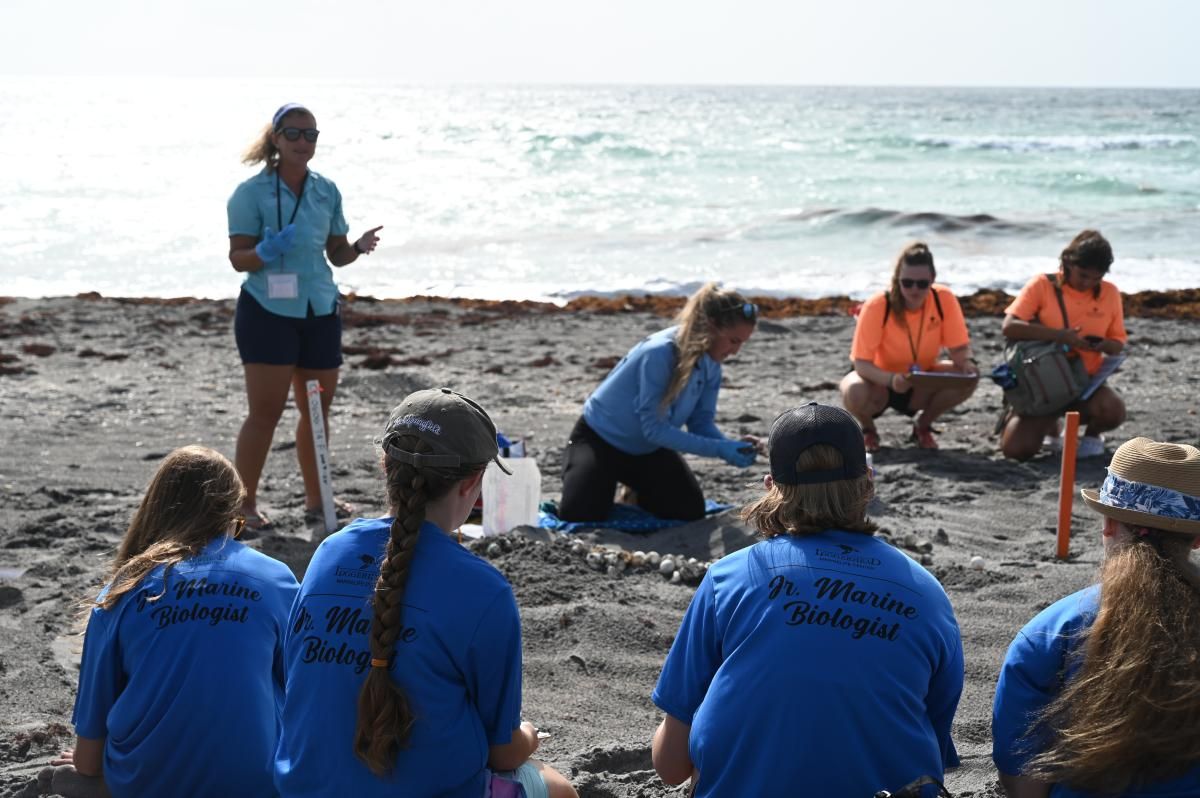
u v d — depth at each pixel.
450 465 2.57
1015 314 7.98
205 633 2.90
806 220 25.31
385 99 156.00
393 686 2.45
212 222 25.16
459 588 2.53
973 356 12.34
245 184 6.20
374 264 20.75
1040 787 2.56
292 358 6.34
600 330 14.13
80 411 9.53
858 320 8.22
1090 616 2.52
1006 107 125.62
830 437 2.74
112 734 2.95
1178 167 42.09
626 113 101.94
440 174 38.41
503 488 6.13
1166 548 2.49
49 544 6.15
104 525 6.46
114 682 2.98
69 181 33.88
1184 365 11.56
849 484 2.74
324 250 6.43
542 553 5.70
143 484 7.40
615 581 5.54
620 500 7.03
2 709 4.23
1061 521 5.97
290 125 6.09
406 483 2.59
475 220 26.70
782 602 2.62
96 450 8.27
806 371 11.64
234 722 2.88
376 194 31.92
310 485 6.81
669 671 2.82
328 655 2.54
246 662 2.91
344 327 14.02
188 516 3.09
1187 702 2.27
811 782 2.53
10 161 41.12
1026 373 7.75
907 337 8.12
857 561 2.67
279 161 6.25
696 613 2.77
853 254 21.62
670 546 6.16
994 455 8.27
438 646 2.50
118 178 34.94
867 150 49.94
